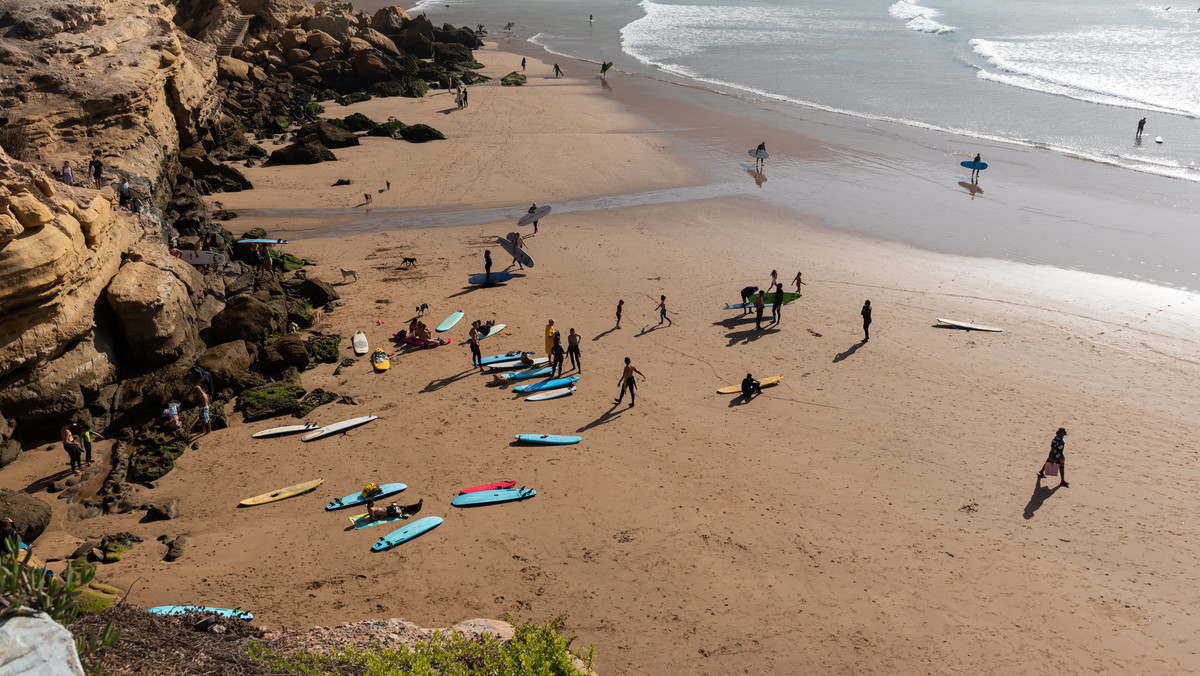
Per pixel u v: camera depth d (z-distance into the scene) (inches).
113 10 1627.7
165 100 1624.0
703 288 1285.7
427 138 2196.1
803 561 672.4
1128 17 3983.8
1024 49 3179.1
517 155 2060.8
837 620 606.9
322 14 3056.1
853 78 2832.2
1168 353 1025.5
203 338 1066.7
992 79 2704.2
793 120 2336.4
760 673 557.3
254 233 1449.3
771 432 877.2
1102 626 599.2
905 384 973.2
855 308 1195.3
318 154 1998.0
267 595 629.9
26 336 818.8
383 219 1632.6
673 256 1423.5
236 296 1120.2
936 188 1722.4
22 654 300.8
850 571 660.1
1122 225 1461.6
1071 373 985.5
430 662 420.2
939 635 592.1
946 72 2847.0
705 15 4591.5
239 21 2864.2
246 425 905.5
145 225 1131.9
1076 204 1578.5
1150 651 575.2
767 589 639.8
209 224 1427.2
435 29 3590.1
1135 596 629.3
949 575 655.1
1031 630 596.7
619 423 900.0
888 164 1902.1
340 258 1425.9
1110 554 677.9
